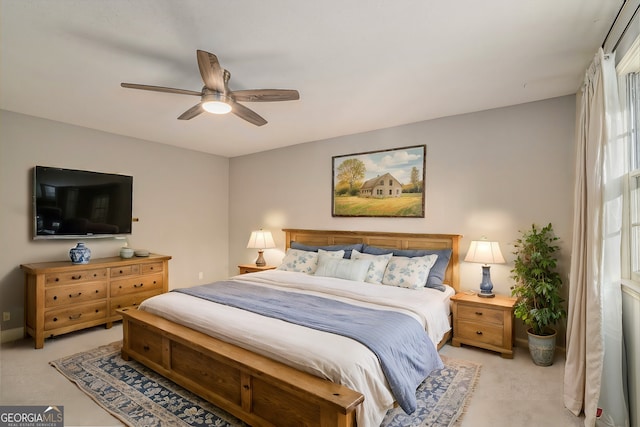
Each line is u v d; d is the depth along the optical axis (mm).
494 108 3441
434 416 2131
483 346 3102
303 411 1769
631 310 1852
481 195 3520
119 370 2742
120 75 2590
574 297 2289
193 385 2330
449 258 3568
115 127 4023
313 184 4793
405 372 2070
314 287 3305
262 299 2914
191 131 4223
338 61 2383
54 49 2201
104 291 3736
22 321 3531
